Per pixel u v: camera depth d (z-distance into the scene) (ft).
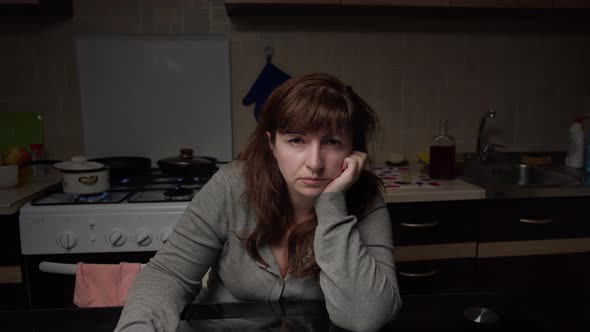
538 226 5.84
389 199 5.52
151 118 7.07
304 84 2.59
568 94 7.77
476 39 7.46
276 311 2.58
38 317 2.42
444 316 2.53
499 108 7.70
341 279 2.59
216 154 7.27
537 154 7.70
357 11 6.71
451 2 6.22
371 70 7.36
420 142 7.68
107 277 4.33
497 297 2.74
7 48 6.68
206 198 3.12
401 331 2.40
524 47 7.55
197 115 7.14
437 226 5.72
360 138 2.97
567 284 5.99
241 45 7.07
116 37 6.81
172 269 2.93
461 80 7.55
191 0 6.89
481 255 5.83
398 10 6.61
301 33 7.14
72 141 7.02
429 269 5.78
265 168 3.01
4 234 4.99
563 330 2.31
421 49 7.39
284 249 3.18
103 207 5.04
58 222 4.99
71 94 6.90
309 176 2.68
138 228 5.10
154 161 7.19
